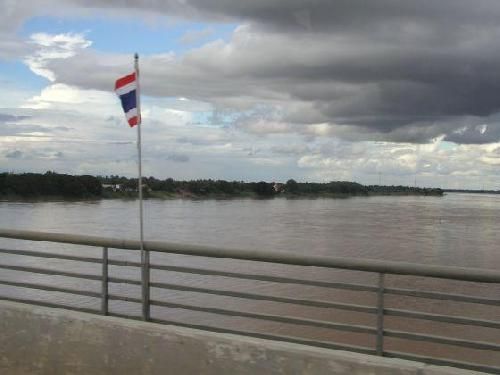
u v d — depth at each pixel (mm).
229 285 22469
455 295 4141
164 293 20500
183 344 4492
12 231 5984
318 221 86375
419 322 19188
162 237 59500
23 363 5223
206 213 103188
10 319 5305
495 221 102750
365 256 47969
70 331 4996
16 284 6242
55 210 96562
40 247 34438
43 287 6078
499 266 44500
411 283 24688
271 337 4738
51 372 5078
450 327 18625
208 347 4395
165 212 103500
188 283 22562
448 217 113625
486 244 58875
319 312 19484
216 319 17266
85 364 4914
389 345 16656
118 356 4770
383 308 4375
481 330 18578
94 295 5742
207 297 20234
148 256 5309
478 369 4047
